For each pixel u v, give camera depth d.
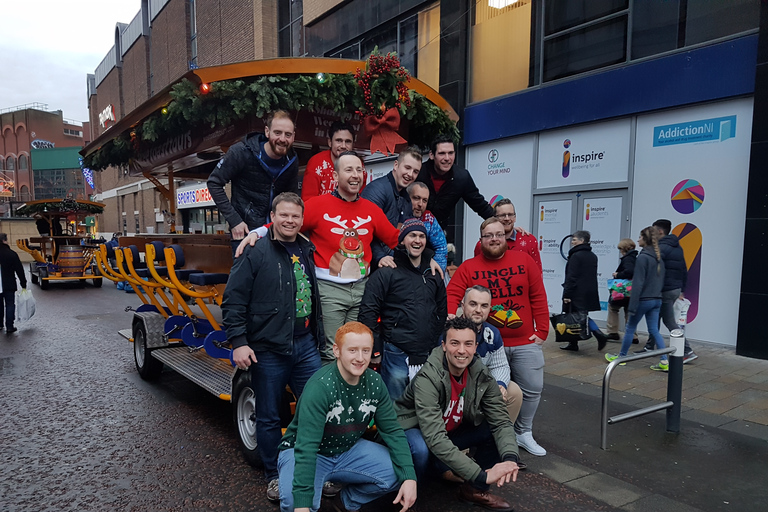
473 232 10.69
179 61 23.12
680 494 3.32
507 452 2.97
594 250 8.45
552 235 9.10
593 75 8.26
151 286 5.43
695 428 4.39
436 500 3.30
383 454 2.88
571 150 8.73
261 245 3.22
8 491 3.38
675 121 7.35
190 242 5.21
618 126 8.05
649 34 7.66
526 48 9.46
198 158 5.26
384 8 12.11
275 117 3.71
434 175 4.55
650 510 3.13
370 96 4.26
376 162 12.74
